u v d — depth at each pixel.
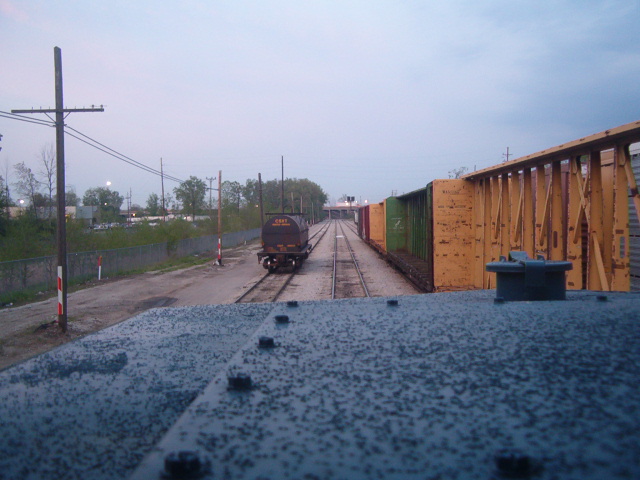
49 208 29.97
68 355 1.87
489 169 10.78
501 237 10.41
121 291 19.16
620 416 0.90
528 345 1.36
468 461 0.80
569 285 7.34
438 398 1.05
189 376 1.57
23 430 1.21
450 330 1.61
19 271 17.66
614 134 5.90
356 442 0.88
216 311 2.66
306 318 2.01
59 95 12.56
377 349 1.44
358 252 36.12
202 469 0.81
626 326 1.50
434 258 12.83
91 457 1.07
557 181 7.88
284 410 1.04
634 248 6.87
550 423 0.90
